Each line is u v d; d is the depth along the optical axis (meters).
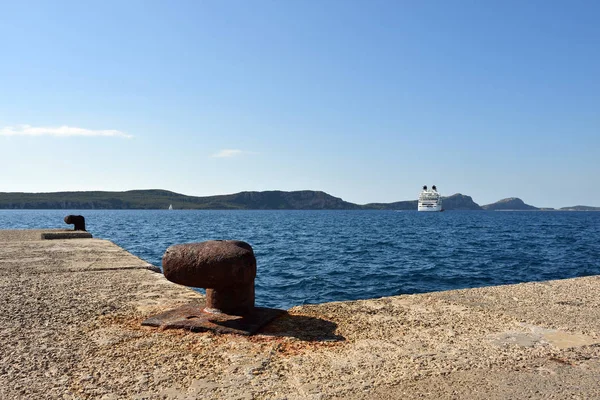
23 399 2.79
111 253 10.49
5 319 4.52
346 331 4.11
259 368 3.27
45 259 9.30
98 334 4.05
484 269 19.09
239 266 4.30
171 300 5.39
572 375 3.16
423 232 47.97
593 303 5.05
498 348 3.67
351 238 38.38
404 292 13.88
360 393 2.89
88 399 2.80
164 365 3.33
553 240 36.09
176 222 77.44
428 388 2.96
